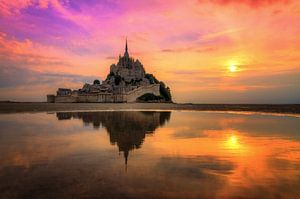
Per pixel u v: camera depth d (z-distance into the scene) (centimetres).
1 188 1239
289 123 5309
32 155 1977
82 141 2733
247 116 8256
